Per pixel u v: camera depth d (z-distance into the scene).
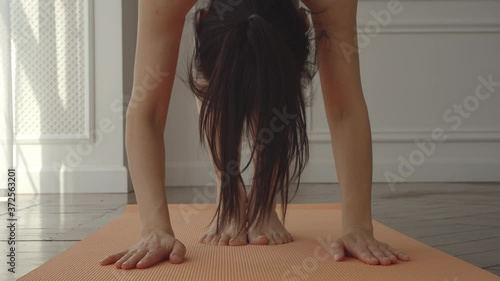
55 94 3.48
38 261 1.41
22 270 1.30
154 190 1.31
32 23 3.47
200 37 1.36
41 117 3.48
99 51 3.50
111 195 3.31
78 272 1.16
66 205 2.76
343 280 1.08
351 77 1.35
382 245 1.30
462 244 1.61
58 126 3.49
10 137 2.90
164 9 1.29
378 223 1.92
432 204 2.63
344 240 1.31
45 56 3.48
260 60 1.23
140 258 1.21
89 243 1.54
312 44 1.40
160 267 1.20
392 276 1.11
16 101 3.47
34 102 3.48
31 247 1.61
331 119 1.38
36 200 3.02
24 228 1.99
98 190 3.49
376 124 3.89
